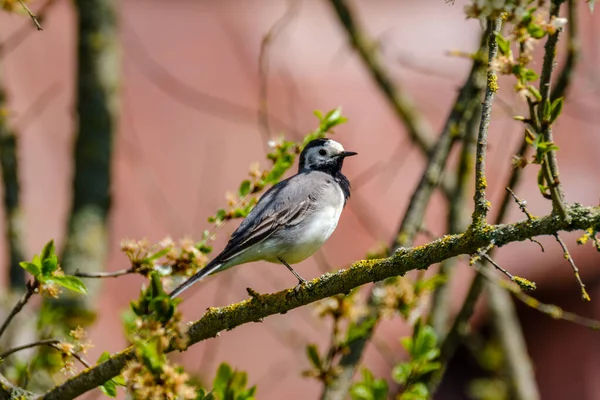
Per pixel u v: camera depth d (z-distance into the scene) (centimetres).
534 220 643
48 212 1438
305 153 1109
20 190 1170
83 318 1109
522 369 1322
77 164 1250
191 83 1603
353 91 1631
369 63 1396
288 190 986
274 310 750
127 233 1434
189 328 760
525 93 656
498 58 663
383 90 1391
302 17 1717
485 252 641
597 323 1008
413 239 1035
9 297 1101
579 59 1103
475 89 1070
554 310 1025
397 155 1564
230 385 818
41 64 1564
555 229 635
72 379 733
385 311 937
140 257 852
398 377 897
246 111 1578
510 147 1511
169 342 699
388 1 1739
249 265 1420
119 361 716
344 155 1103
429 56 1661
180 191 1496
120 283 1398
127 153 1509
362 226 1486
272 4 1738
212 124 1573
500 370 1330
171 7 1700
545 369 1590
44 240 1405
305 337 1385
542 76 657
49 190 1459
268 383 1371
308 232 970
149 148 1531
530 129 678
